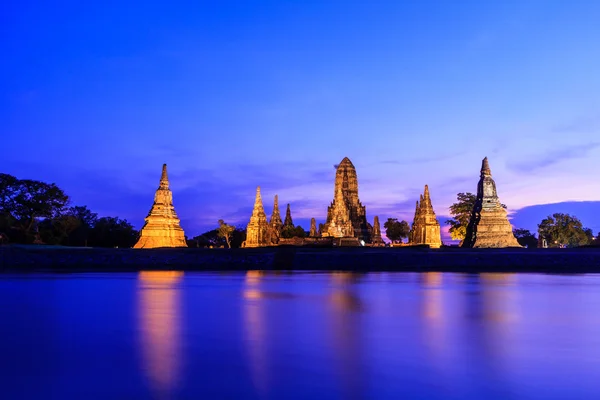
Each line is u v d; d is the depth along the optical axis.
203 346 26.84
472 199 154.12
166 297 45.50
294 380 21.34
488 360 24.22
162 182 109.00
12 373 22.36
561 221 172.38
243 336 29.16
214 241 190.62
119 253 88.75
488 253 88.12
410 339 28.38
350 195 148.75
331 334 29.67
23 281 60.59
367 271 82.12
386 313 36.94
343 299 44.34
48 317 35.12
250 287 54.25
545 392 19.98
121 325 32.25
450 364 23.55
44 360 24.27
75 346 26.84
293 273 77.12
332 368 22.95
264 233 139.38
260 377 21.72
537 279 64.94
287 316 35.72
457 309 38.75
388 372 22.39
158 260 88.38
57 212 132.88
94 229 145.75
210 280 63.00
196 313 36.88
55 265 86.62
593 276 70.44
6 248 87.25
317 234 159.50
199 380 21.38
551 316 35.66
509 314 36.44
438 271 81.56
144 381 21.28
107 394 19.84
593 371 22.52
